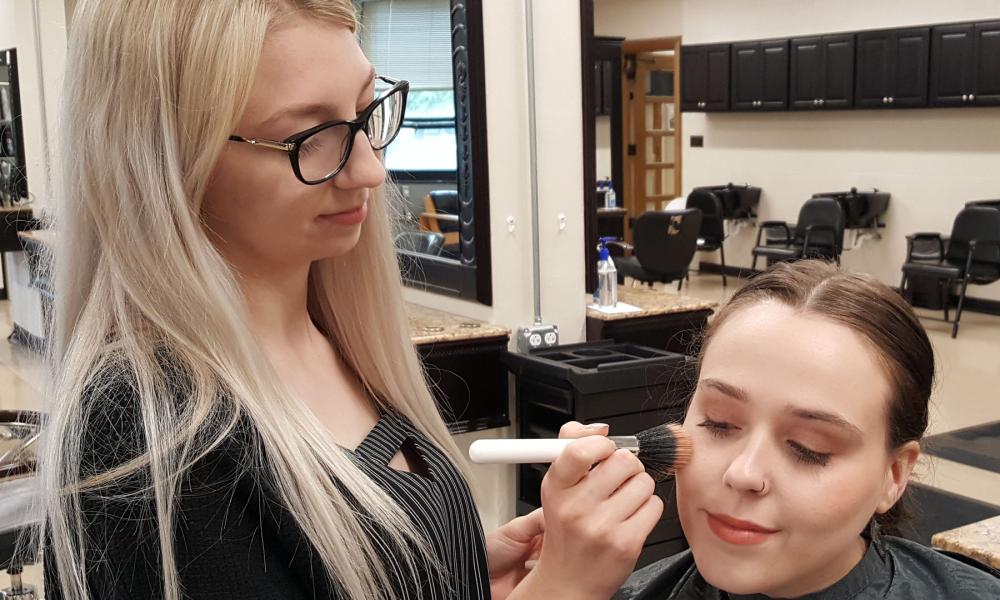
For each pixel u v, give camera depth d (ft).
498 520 11.08
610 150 31.30
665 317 11.30
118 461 2.62
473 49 10.02
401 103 3.18
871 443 2.95
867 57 26.76
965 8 24.66
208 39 2.62
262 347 2.93
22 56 18.42
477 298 10.66
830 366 2.89
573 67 10.59
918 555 3.46
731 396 3.00
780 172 30.63
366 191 3.01
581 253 11.02
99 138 2.72
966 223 23.35
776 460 2.94
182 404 2.69
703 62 31.63
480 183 10.35
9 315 25.99
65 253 2.89
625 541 2.92
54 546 2.69
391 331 3.61
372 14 10.45
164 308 2.75
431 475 3.39
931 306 25.70
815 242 27.07
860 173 28.32
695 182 33.63
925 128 26.45
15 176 20.25
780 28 29.37
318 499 2.78
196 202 2.75
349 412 3.47
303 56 2.75
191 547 2.65
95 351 2.78
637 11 34.01
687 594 3.79
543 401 10.06
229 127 2.68
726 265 32.53
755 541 2.96
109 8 2.68
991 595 3.28
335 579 2.77
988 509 12.42
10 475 7.30
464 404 10.44
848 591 3.19
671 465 3.08
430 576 3.07
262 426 2.78
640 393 9.69
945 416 16.56
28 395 17.65
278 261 3.09
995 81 23.97
